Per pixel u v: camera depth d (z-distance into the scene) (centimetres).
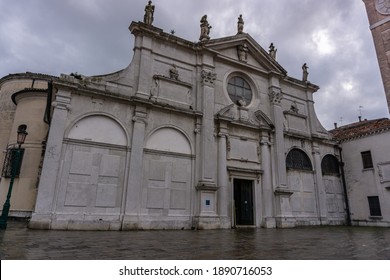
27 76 2431
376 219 1978
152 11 1702
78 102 1362
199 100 1717
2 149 2244
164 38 1681
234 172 1716
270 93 2056
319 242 950
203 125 1652
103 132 1389
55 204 1206
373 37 1565
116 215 1313
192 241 930
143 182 1421
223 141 1703
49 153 1235
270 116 2017
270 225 1719
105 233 1133
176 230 1385
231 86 1939
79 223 1227
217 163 1662
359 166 2155
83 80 1398
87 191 1281
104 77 1466
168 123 1572
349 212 2152
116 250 698
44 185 1193
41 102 2073
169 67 1686
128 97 1466
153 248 750
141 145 1444
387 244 902
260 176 1816
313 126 2195
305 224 1888
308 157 2092
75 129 1328
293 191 1928
